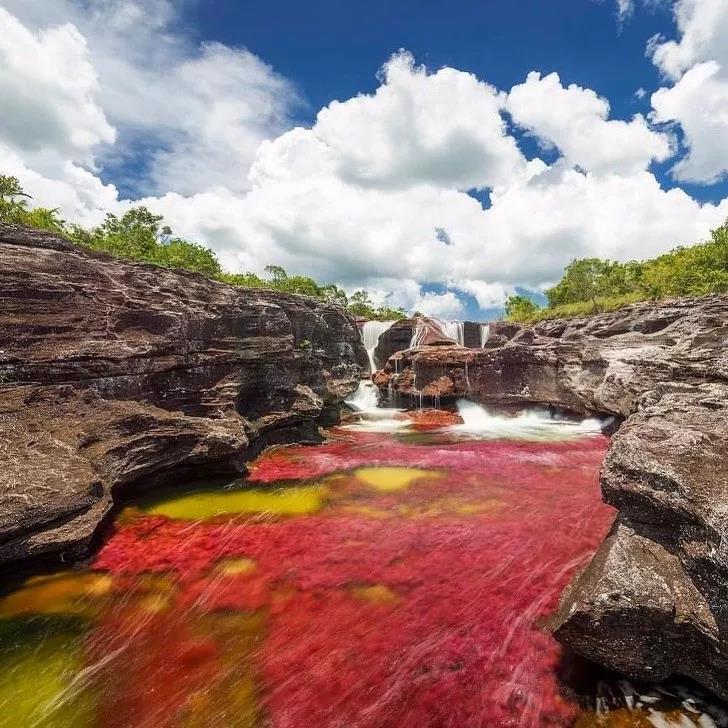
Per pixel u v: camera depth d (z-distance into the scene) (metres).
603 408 25.25
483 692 6.63
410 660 7.34
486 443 23.72
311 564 10.47
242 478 16.95
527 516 13.29
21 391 12.57
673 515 6.36
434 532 12.19
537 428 28.06
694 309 26.39
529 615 8.43
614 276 58.97
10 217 30.78
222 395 18.73
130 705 6.55
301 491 15.60
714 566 5.66
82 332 14.87
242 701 6.59
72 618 8.49
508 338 46.06
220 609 8.78
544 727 5.98
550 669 6.97
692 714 5.89
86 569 10.11
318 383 28.98
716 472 6.48
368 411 35.00
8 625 8.27
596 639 6.23
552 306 71.00
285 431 22.70
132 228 46.94
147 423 14.41
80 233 40.66
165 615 8.59
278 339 22.73
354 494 15.32
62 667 7.29
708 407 10.00
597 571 6.77
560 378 29.44
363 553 10.99
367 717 6.29
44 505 9.75
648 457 6.95
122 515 13.09
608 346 27.41
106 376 14.70
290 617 8.53
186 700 6.64
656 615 5.85
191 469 15.59
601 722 5.95
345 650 7.62
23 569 9.66
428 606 8.82
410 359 38.19
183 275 21.00
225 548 11.23
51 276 15.34
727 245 43.00
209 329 19.64
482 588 9.42
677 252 57.41
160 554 10.88
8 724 6.22
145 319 16.89
